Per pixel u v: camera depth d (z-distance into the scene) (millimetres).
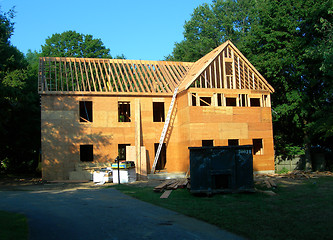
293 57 24500
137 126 23094
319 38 23141
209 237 6645
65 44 42344
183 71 27234
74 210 9422
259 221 7910
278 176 20500
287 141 29594
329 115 21891
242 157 12422
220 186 12477
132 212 9156
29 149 32062
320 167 26500
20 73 23375
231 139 24344
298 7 24859
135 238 6492
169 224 7730
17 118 27000
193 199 11430
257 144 26344
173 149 24078
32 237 6512
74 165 21953
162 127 24203
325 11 22328
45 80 22547
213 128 22562
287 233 6848
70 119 22219
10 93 22109
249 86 24328
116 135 23062
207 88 22938
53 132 21781
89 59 25984
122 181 18562
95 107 22891
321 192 12719
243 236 6758
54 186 18344
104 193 13578
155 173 22828
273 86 28203
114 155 22797
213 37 45188
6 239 6133
